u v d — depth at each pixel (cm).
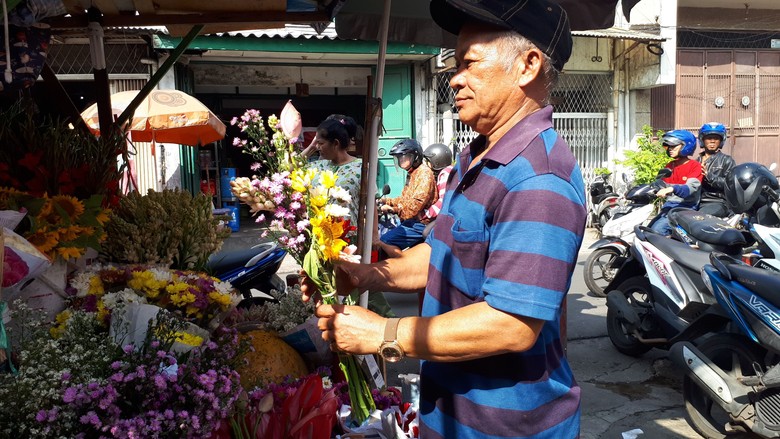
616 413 371
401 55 995
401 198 551
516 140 143
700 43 1245
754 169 532
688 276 405
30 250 195
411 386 280
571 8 313
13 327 209
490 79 148
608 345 489
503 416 146
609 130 1152
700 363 328
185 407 187
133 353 196
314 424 208
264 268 409
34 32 219
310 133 819
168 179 946
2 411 166
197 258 304
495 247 137
